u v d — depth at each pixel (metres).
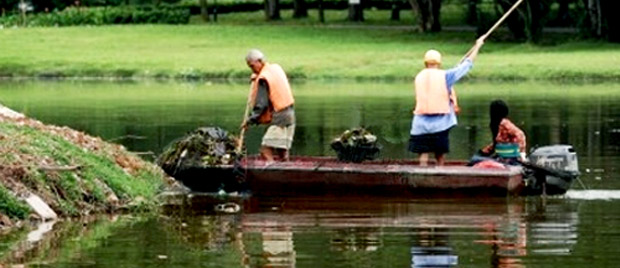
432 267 18.94
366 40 92.12
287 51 84.06
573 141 36.00
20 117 29.16
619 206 24.52
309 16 120.62
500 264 19.11
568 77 66.56
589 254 19.78
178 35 96.62
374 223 22.81
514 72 67.19
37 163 23.81
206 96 56.09
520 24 88.81
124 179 25.50
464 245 20.64
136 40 93.25
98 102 52.78
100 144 28.36
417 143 26.92
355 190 25.88
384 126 41.16
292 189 26.19
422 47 85.44
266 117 27.44
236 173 26.31
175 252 20.09
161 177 27.52
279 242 20.98
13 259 19.44
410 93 57.16
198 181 26.58
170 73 73.56
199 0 123.06
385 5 123.81
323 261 19.41
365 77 69.06
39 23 108.38
